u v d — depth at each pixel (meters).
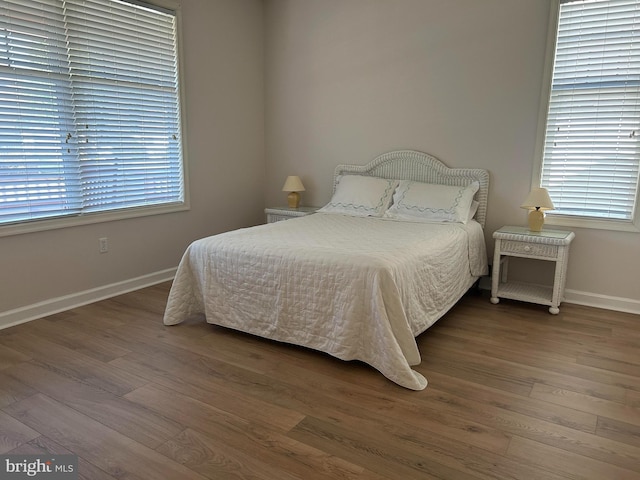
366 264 2.43
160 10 3.80
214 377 2.39
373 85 4.29
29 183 3.11
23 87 3.02
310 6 4.51
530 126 3.63
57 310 3.33
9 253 3.03
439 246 2.97
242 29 4.62
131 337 2.89
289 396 2.21
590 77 3.39
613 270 3.49
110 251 3.68
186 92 4.13
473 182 3.89
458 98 3.89
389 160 4.27
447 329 3.08
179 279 3.07
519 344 2.85
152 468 1.70
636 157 3.33
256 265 2.76
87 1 3.30
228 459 1.75
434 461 1.75
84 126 3.40
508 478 1.66
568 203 3.62
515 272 3.87
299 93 4.74
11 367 2.48
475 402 2.17
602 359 2.64
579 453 1.80
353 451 1.80
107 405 2.12
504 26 3.62
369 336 2.43
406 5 4.00
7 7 2.88
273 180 5.10
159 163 4.00
